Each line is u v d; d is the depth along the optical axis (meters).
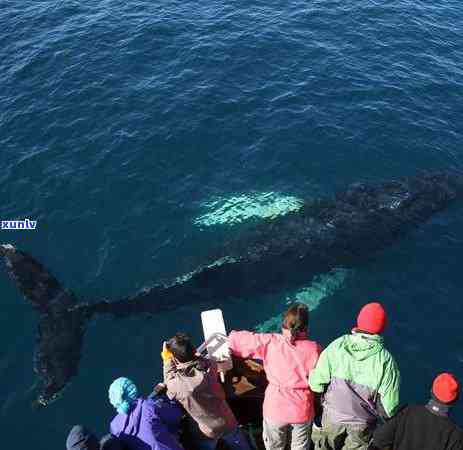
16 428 11.51
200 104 20.31
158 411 7.27
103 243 15.49
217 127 19.39
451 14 26.75
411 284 14.80
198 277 14.68
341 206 16.80
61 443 11.28
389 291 14.64
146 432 7.12
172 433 7.43
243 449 8.13
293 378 7.88
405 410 6.83
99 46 23.23
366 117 20.12
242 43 23.52
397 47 23.92
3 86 21.19
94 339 13.23
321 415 8.67
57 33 24.14
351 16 25.86
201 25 24.72
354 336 7.39
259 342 8.15
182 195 16.97
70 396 12.08
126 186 17.20
